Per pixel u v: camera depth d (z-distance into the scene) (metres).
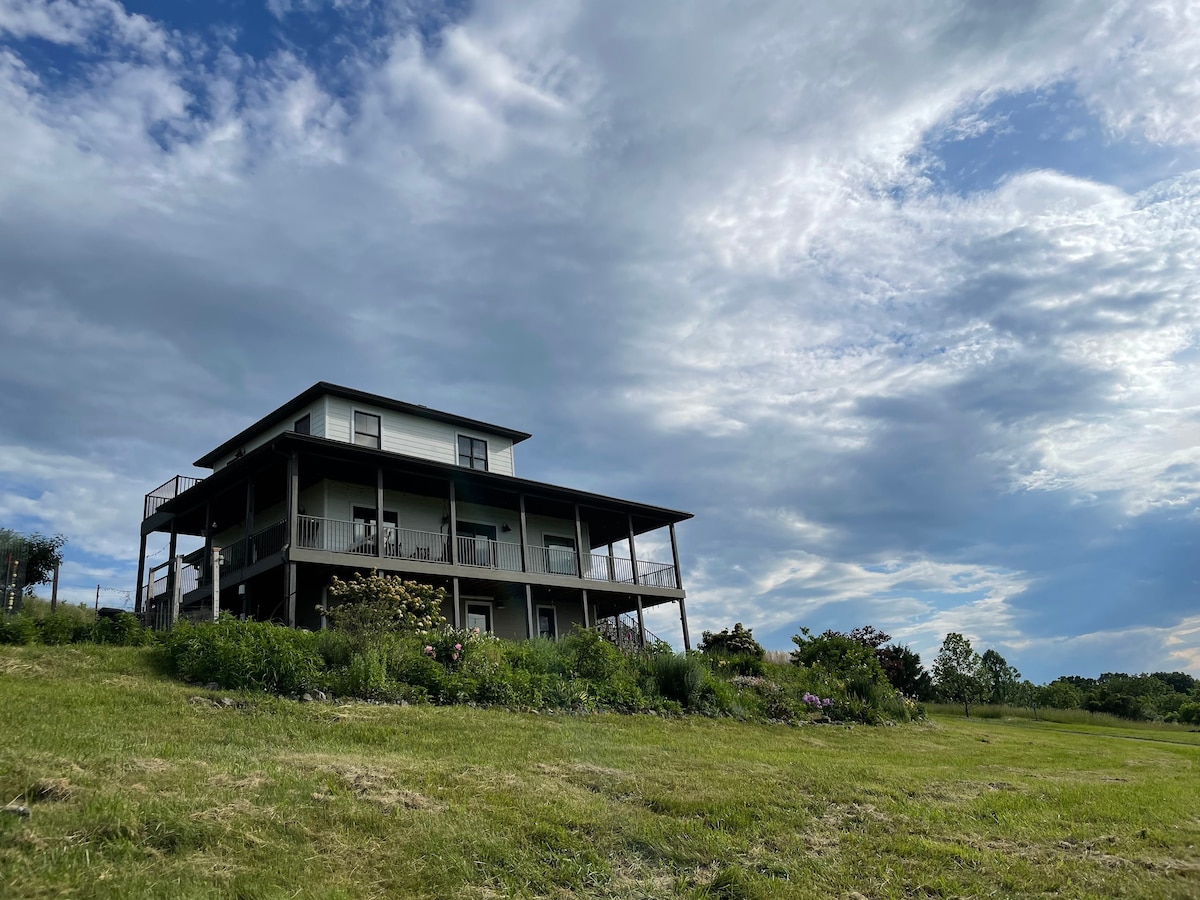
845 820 9.13
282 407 25.67
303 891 5.97
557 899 6.55
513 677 15.87
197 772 7.91
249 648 13.71
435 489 25.52
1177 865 8.17
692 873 7.30
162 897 5.51
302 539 21.75
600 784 9.48
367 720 12.09
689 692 18.36
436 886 6.40
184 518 26.69
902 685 33.94
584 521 30.58
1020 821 9.54
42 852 5.79
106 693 11.52
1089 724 30.25
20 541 22.64
